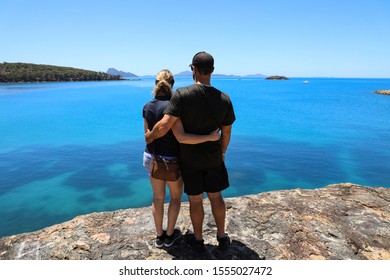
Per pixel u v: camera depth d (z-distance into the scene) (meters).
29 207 9.65
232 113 2.68
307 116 33.91
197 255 2.84
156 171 2.70
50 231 3.33
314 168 13.98
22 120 30.97
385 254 2.88
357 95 70.94
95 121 30.19
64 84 126.06
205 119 2.48
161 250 2.92
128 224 3.45
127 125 27.70
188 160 2.59
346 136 22.08
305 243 3.05
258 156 16.03
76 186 11.55
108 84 129.88
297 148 18.11
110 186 11.53
